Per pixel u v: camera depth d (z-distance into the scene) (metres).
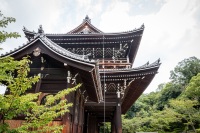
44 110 6.27
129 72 17.72
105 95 18.97
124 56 25.67
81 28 26.91
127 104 28.33
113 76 17.91
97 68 10.23
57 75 10.80
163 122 47.59
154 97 85.00
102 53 24.67
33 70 10.88
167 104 67.50
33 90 10.62
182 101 42.28
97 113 24.75
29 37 23.89
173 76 79.31
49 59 10.82
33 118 5.95
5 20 5.41
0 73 5.35
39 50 10.53
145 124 56.59
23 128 5.37
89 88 13.31
